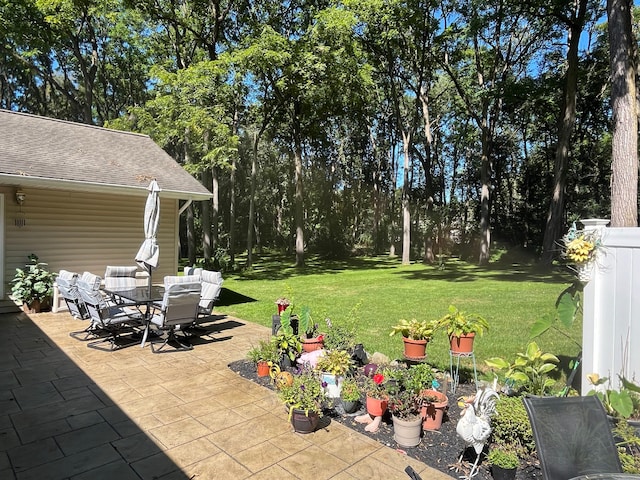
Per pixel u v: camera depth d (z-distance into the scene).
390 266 19.34
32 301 7.48
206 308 6.37
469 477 2.52
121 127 15.04
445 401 3.21
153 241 6.17
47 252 8.01
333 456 2.80
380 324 6.98
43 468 2.59
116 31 16.23
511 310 8.13
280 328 5.04
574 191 22.34
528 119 23.06
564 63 18.02
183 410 3.50
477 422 2.49
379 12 16.11
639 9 12.37
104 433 3.07
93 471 2.57
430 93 23.38
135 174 9.05
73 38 17.19
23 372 4.39
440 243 22.47
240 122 19.23
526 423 2.64
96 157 9.12
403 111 24.98
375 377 3.33
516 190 26.30
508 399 2.92
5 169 6.84
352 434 3.12
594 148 21.42
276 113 19.27
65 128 10.06
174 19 15.05
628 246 2.83
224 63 13.80
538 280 13.11
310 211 28.44
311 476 2.55
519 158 26.84
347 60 15.38
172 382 4.14
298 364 4.48
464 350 3.78
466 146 27.62
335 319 7.38
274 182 31.83
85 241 8.48
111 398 3.73
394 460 2.75
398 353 5.27
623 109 7.30
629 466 2.15
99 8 14.09
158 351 5.21
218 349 5.37
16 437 2.99
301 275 15.65
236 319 7.43
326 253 24.62
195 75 13.60
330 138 28.89
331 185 28.62
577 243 3.08
